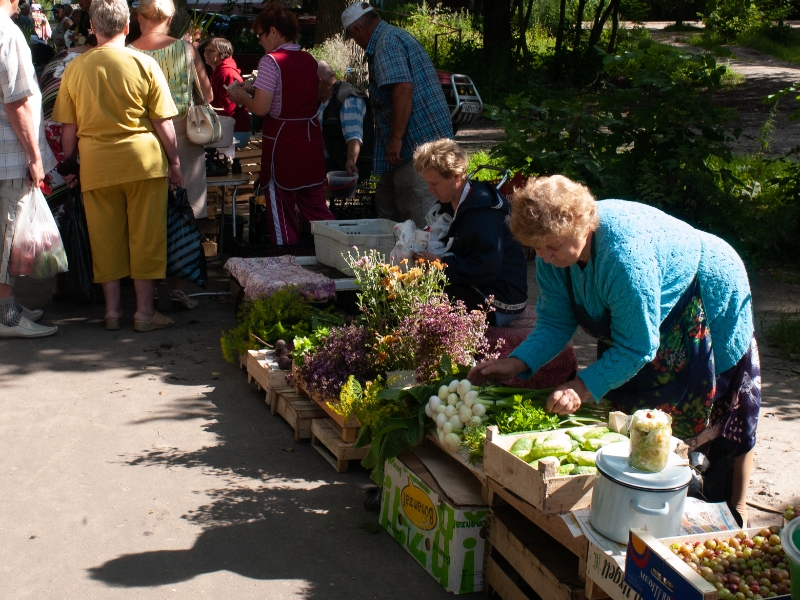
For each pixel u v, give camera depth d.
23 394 4.71
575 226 2.47
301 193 6.60
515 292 4.21
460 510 2.96
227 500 3.62
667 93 8.02
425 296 3.96
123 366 5.20
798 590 2.01
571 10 38.91
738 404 3.02
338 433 4.02
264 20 6.34
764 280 7.35
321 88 7.73
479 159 11.00
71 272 6.21
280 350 4.73
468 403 3.02
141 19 6.29
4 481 3.72
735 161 10.10
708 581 2.12
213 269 7.45
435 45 25.20
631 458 2.40
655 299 2.62
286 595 2.96
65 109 5.49
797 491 3.79
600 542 2.39
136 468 3.89
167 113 5.55
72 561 3.13
